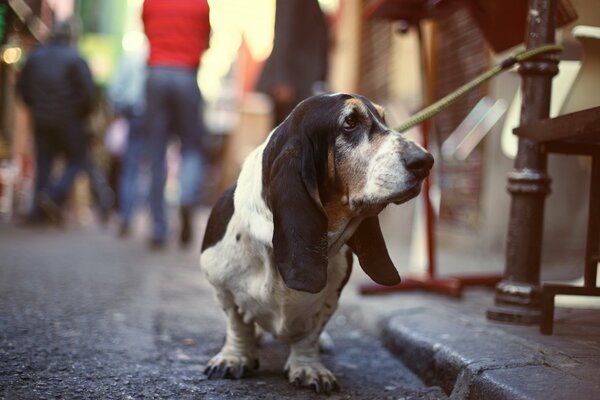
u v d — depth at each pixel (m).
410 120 2.53
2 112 8.01
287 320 2.12
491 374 1.95
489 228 5.73
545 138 2.43
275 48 5.52
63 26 7.27
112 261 5.05
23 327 2.70
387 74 8.27
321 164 1.94
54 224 7.73
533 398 1.71
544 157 2.66
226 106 22.88
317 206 1.89
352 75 9.87
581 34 2.85
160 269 4.82
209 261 2.22
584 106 2.89
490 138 5.73
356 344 2.92
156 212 6.15
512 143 3.67
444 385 2.21
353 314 3.37
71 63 7.09
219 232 2.20
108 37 17.17
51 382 2.05
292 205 1.87
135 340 2.69
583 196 5.48
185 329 2.97
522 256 2.71
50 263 4.61
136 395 2.00
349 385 2.28
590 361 2.05
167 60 5.75
